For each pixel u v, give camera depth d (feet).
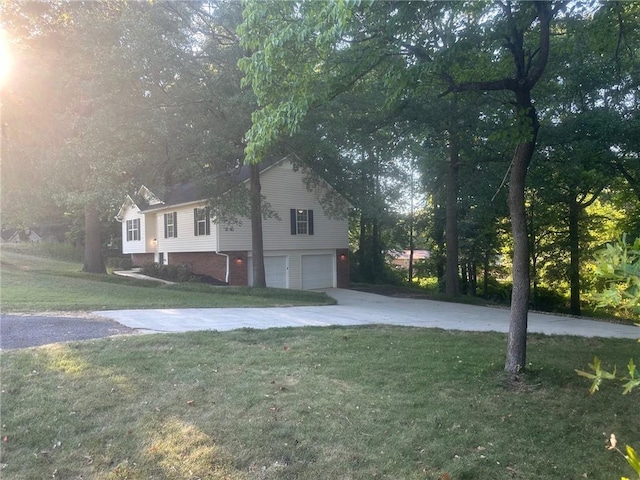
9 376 17.67
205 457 12.46
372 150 49.19
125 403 15.66
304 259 79.10
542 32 21.50
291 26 19.61
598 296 5.87
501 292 93.56
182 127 47.42
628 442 14.11
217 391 16.80
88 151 45.27
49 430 13.87
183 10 47.44
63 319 30.50
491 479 11.93
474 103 39.60
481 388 18.26
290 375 19.04
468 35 22.25
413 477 11.81
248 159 21.63
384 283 103.19
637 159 48.37
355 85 27.76
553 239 77.51
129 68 42.78
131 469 12.01
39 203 63.52
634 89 44.91
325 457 12.63
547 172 51.96
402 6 20.38
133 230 103.30
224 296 52.31
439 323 37.35
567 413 16.14
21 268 70.23
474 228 80.84
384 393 17.33
